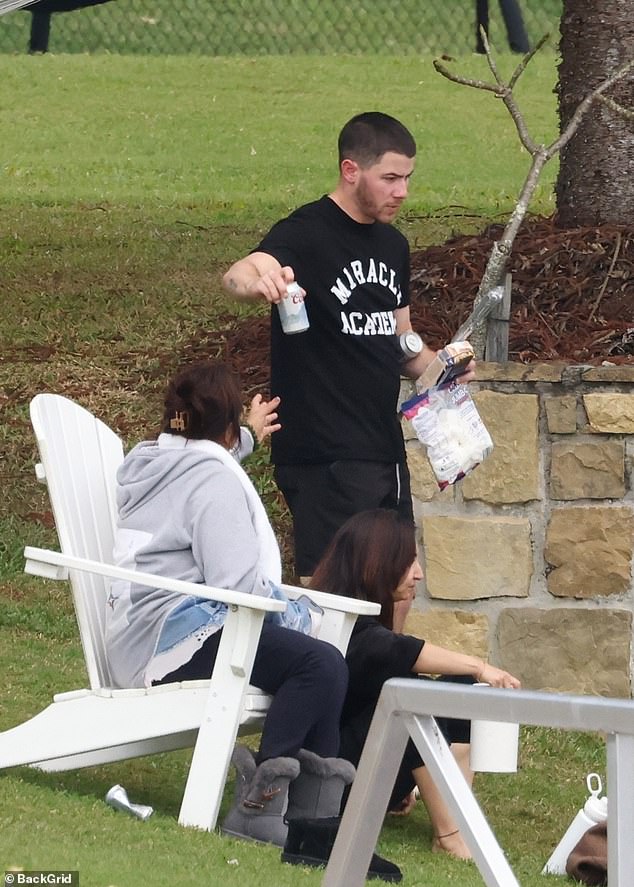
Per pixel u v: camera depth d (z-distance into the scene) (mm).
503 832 19891
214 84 74812
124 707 17797
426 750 10984
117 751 18594
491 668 18375
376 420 20406
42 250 45125
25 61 77375
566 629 23422
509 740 17969
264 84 74875
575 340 29500
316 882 15336
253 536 17938
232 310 39000
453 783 10961
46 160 62438
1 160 62125
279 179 60625
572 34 34125
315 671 17281
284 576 27969
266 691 17812
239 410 18656
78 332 37750
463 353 20594
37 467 19141
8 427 32812
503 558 23500
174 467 18234
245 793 17266
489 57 23828
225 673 17172
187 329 37688
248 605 16797
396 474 20812
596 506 23328
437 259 34000
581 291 31203
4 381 34906
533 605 23531
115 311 39188
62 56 78812
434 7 84062
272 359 20562
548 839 19750
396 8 84312
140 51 81062
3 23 82438
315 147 65750
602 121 33969
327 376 20188
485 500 23531
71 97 72125
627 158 34062
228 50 81062
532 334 29547
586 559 23375
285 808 17375
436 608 23625
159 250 45219
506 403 23406
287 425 20406
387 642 18344
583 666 23406
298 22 83625
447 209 52250
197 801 17281
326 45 81562
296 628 18016
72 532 19203
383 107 71438
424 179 59969
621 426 23172
